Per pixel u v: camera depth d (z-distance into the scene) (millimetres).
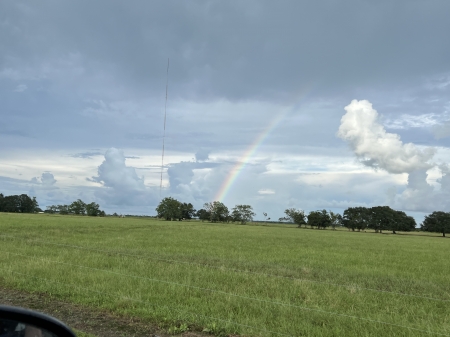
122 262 13547
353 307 8750
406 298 10125
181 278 11047
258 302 8516
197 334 6512
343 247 31125
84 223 53750
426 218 131875
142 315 7246
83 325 6781
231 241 30875
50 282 9672
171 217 152250
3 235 24922
